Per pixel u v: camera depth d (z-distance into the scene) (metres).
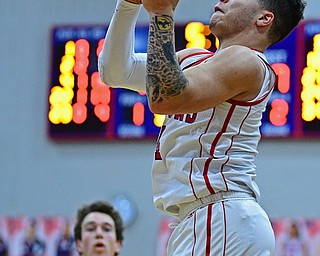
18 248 11.67
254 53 3.67
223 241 3.63
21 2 12.30
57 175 11.92
